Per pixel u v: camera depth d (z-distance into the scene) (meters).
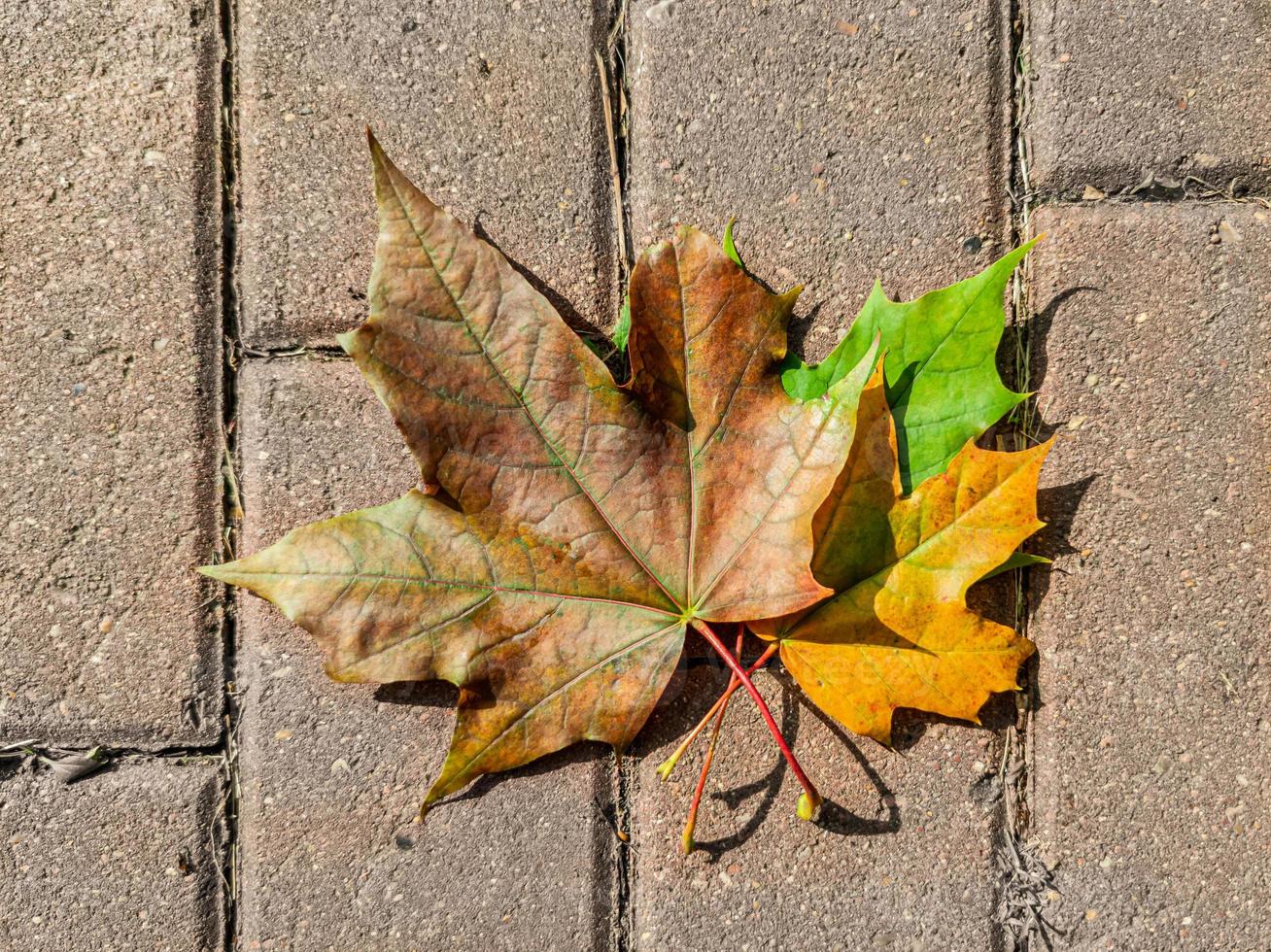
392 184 0.45
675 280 0.46
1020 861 0.49
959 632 0.48
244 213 0.50
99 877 0.49
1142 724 0.49
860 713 0.48
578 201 0.50
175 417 0.50
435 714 0.49
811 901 0.49
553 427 0.46
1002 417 0.50
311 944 0.49
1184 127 0.50
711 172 0.50
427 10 0.50
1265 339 0.50
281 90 0.50
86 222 0.50
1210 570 0.50
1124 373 0.50
